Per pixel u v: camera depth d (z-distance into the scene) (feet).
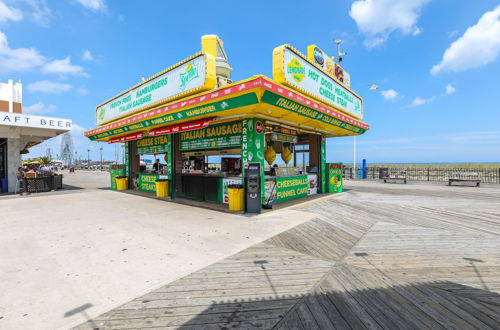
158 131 29.22
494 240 14.44
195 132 29.68
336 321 6.98
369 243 14.05
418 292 8.61
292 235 15.43
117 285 9.05
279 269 10.50
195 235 15.30
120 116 36.29
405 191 37.91
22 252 12.40
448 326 6.76
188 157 38.22
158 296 8.29
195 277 9.71
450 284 9.19
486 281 9.41
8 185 40.29
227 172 31.73
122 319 7.04
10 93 52.70
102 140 45.14
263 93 16.84
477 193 34.73
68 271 10.21
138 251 12.52
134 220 19.34
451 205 25.49
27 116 36.99
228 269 10.47
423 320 7.02
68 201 29.48
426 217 20.43
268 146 30.78
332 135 37.55
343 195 33.94
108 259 11.48
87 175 94.94
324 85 26.68
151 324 6.82
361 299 8.14
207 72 21.29
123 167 43.32
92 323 6.85
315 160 35.19
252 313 7.36
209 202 27.71
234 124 25.07
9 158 40.63
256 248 13.08
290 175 29.86
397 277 9.79
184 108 22.53
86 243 13.78
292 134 30.99
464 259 11.59
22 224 18.12
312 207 25.08
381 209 23.82
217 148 27.20
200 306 7.72
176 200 29.50
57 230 16.44
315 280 9.50
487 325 6.79
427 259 11.62
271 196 26.00
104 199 31.04
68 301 7.95
